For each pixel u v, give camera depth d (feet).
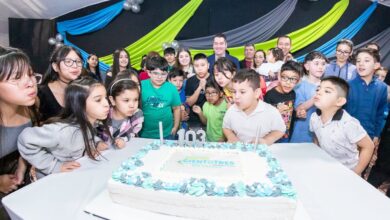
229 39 13.64
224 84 5.71
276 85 6.58
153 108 5.99
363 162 4.23
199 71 7.38
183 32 13.89
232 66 5.72
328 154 4.35
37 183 3.28
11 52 3.59
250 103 4.57
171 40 13.99
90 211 2.72
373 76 6.85
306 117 5.98
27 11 13.79
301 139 6.06
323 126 4.61
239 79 4.45
